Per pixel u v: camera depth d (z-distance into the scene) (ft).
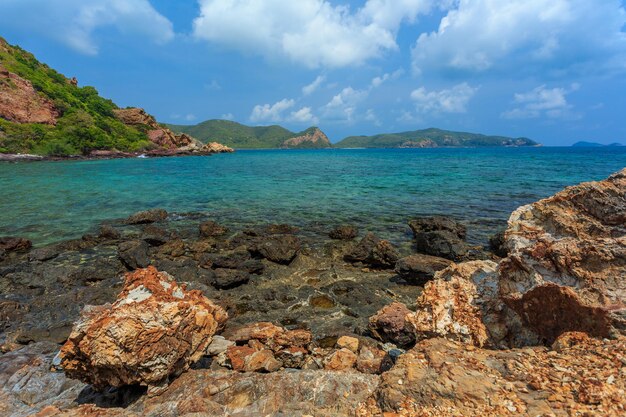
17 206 87.51
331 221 73.10
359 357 26.05
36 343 28.35
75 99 371.76
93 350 18.99
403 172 183.83
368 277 44.50
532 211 26.04
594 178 142.00
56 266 46.80
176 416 17.06
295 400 18.21
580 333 15.64
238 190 120.37
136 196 106.52
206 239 59.57
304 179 155.94
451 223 60.49
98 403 20.34
